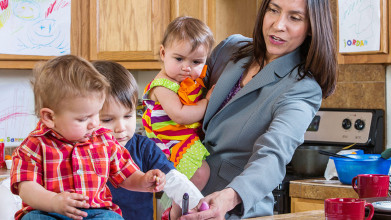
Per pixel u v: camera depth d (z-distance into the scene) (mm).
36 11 3227
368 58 2830
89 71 1165
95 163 1214
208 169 1803
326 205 1256
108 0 3297
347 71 3143
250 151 1693
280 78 1688
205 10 3203
